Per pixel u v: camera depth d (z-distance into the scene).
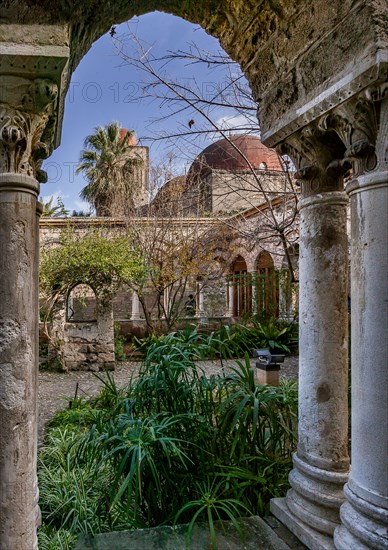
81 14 1.69
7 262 1.68
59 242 10.54
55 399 6.45
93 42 2.09
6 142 1.67
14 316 1.68
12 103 1.65
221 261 12.36
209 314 13.01
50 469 3.31
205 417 2.64
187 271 10.96
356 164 1.79
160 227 11.21
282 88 2.24
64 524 2.50
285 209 6.62
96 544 2.04
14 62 1.57
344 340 2.20
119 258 9.12
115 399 3.52
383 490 1.61
